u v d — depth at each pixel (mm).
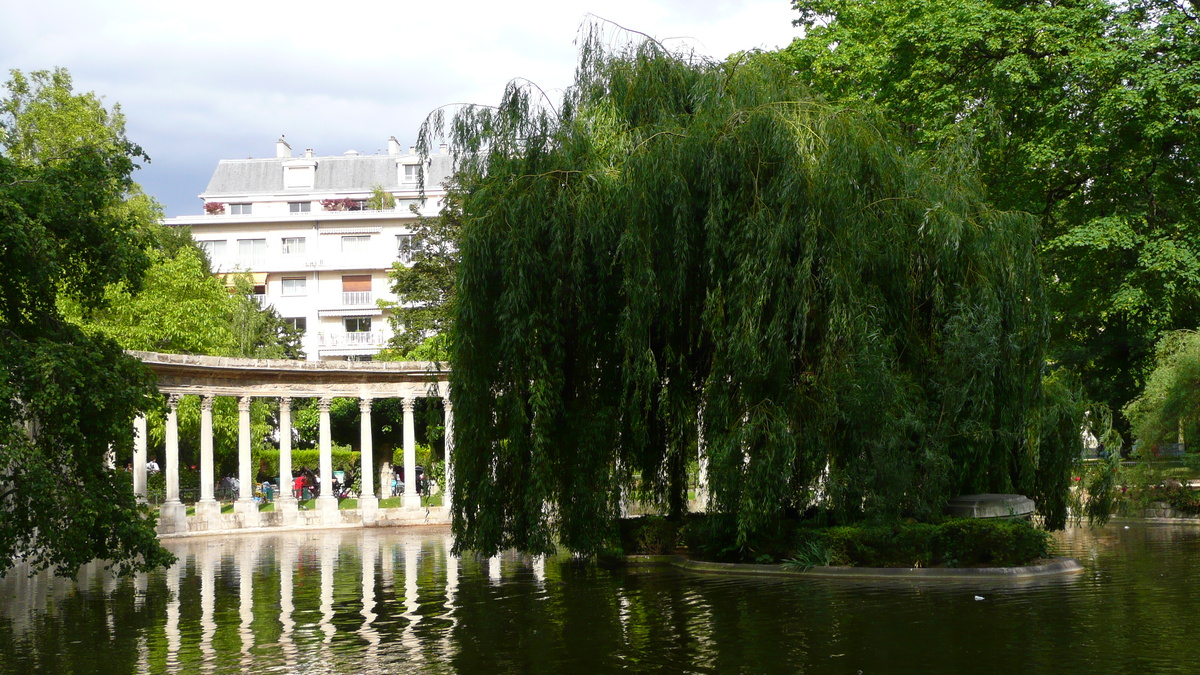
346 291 91000
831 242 21453
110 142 53594
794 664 13273
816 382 22047
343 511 49344
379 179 102188
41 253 20031
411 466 50938
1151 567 22375
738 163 21891
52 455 20953
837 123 21891
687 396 24125
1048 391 26109
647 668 13289
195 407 51406
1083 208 34812
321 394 49469
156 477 58344
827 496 22922
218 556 33344
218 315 53781
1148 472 37469
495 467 23594
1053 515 26203
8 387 19016
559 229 22500
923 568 21609
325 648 15305
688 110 24641
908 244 22625
